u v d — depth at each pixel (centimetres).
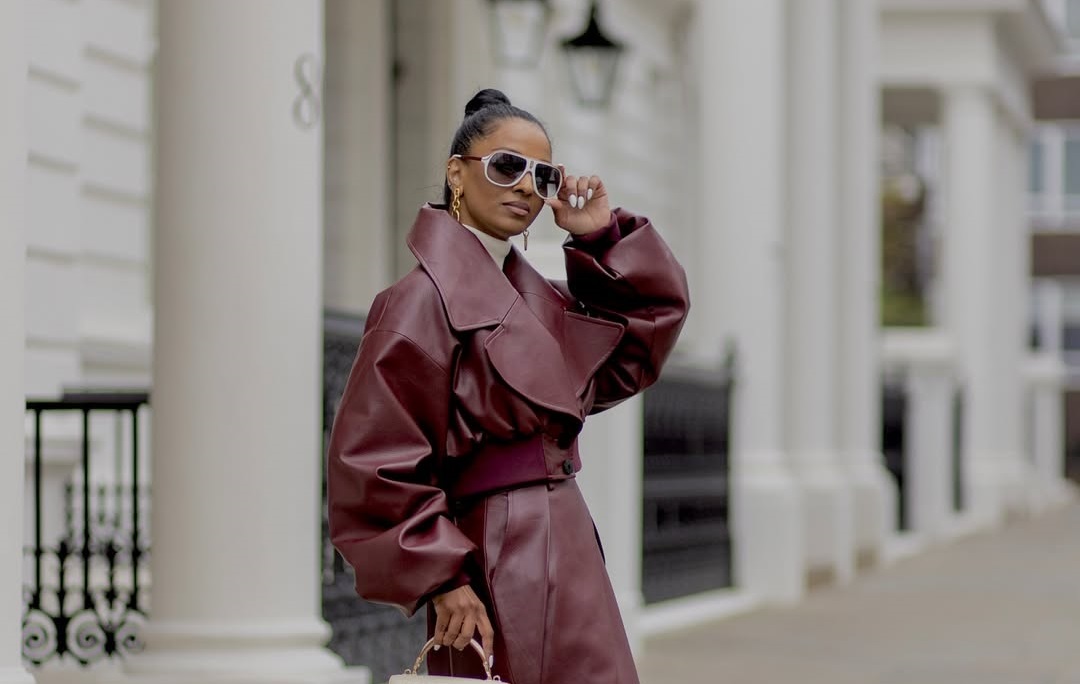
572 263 613
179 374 921
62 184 1364
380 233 2159
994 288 3788
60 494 1335
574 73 1814
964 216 3706
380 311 568
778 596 2059
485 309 569
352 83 2145
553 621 569
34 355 1323
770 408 2088
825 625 1834
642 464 1808
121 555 1316
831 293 2391
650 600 1820
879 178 6197
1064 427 6334
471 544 554
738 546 2072
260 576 918
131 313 1534
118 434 1175
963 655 1587
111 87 1498
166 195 929
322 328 1099
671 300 614
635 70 2931
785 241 2366
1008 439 4209
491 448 577
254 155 925
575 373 595
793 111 2372
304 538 935
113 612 1162
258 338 921
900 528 3238
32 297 1325
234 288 920
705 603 1922
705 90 2105
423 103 2242
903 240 6194
